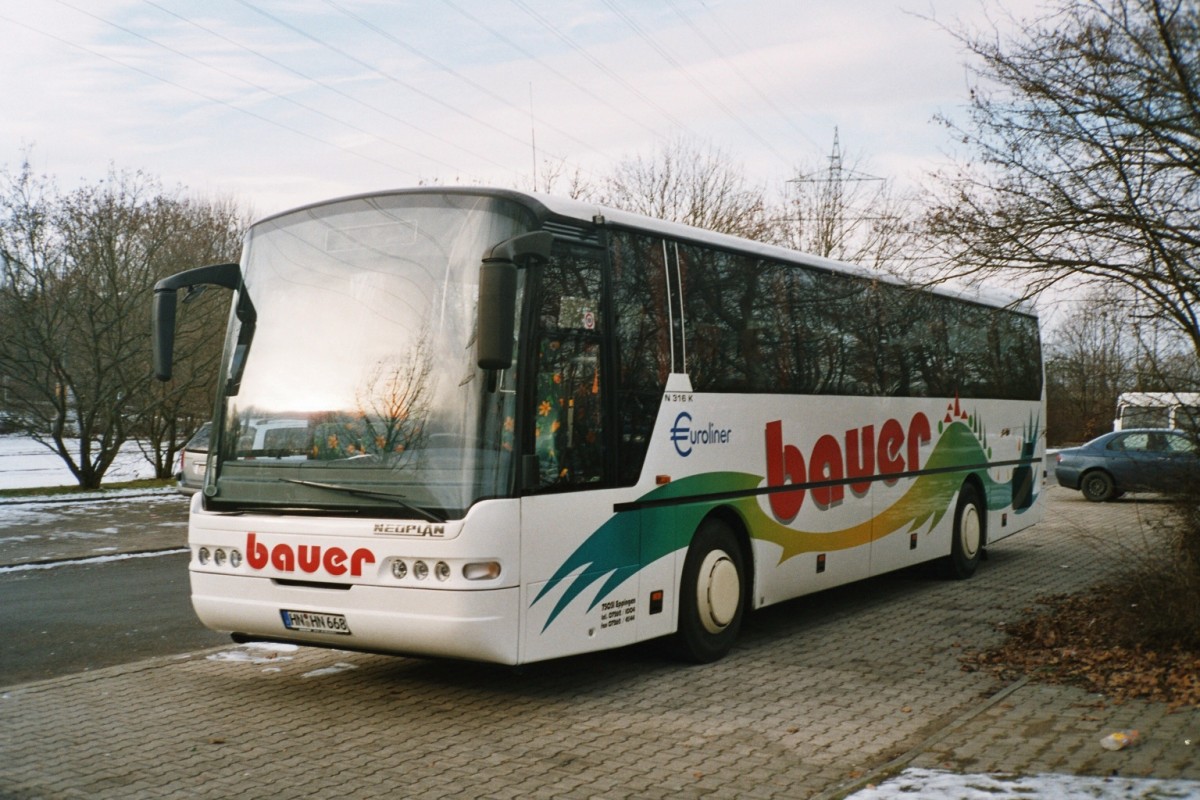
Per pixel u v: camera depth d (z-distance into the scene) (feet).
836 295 35.53
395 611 22.08
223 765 19.58
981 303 45.80
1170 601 26.66
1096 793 16.79
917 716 23.02
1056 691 23.67
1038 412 51.42
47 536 57.26
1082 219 25.70
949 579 43.88
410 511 22.11
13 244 81.87
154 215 88.63
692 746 20.86
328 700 24.29
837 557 34.65
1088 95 24.94
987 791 17.06
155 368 24.84
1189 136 24.34
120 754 20.24
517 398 22.62
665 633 26.73
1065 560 49.70
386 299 23.81
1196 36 23.39
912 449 39.78
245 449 24.45
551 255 23.93
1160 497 28.12
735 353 30.07
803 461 32.94
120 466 102.83
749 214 134.31
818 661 28.63
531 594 22.62
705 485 28.25
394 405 22.95
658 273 27.50
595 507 24.45
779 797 17.97
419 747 20.74
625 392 25.73
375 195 24.70
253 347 25.00
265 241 25.67
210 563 24.50
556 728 22.12
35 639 31.99
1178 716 21.21
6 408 84.53
